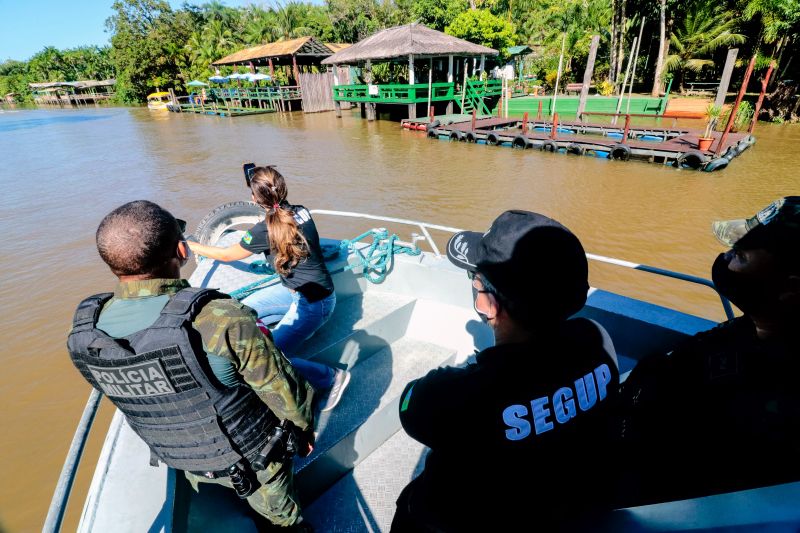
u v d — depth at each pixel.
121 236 1.13
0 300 7.25
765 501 0.59
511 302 0.86
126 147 21.75
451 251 1.24
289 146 19.89
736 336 1.14
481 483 0.90
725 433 1.02
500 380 0.86
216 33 57.53
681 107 24.70
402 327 3.02
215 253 2.40
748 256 1.00
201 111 39.38
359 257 3.08
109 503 1.36
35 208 11.84
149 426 1.23
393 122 27.33
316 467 1.98
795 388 0.94
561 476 0.87
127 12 53.31
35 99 85.94
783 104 21.48
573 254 0.84
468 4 40.84
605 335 1.00
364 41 28.08
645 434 1.23
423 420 0.92
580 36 35.47
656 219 9.45
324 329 2.73
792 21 20.92
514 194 11.49
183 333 1.10
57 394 5.25
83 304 1.23
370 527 1.90
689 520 0.66
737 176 12.43
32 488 4.14
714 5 27.31
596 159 15.38
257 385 1.24
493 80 27.17
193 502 1.44
